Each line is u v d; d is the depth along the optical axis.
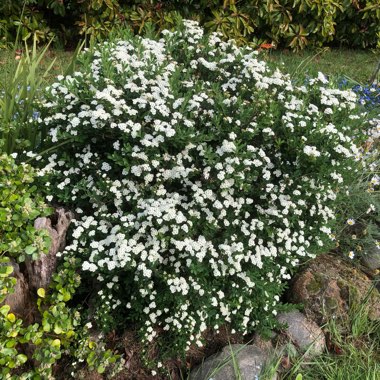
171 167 3.14
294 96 3.52
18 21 6.91
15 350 2.64
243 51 3.78
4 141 3.41
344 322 3.35
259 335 3.29
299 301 3.45
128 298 3.16
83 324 3.10
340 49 8.33
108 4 6.67
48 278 3.07
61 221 3.10
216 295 3.16
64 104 3.22
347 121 3.54
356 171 3.90
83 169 3.27
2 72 5.53
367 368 3.09
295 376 3.06
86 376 2.95
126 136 3.02
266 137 3.21
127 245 2.94
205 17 7.25
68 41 7.53
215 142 3.30
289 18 7.38
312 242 3.52
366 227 3.91
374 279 3.70
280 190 3.21
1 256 2.89
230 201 3.08
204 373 2.99
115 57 3.53
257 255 3.08
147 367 3.06
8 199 2.94
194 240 3.14
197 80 3.49
